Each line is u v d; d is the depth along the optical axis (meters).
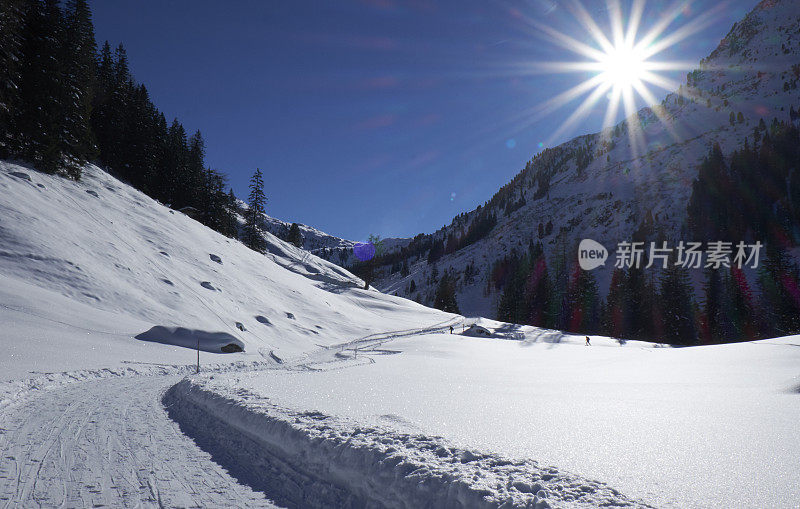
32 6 37.75
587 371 18.80
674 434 5.68
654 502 3.39
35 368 14.31
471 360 27.34
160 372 18.08
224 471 5.55
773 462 4.29
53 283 24.95
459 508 3.73
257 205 83.19
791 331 73.00
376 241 105.19
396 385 12.37
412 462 4.49
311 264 98.12
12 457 6.09
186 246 43.03
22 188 32.34
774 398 8.69
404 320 65.88
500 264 187.50
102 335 21.30
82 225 33.28
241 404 8.06
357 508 4.37
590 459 4.61
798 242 137.50
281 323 39.03
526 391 11.07
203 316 30.84
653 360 25.14
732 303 80.94
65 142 40.50
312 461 5.44
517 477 3.96
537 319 97.88
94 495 4.73
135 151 61.34
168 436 7.29
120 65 66.44
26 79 36.34
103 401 10.59
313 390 10.62
